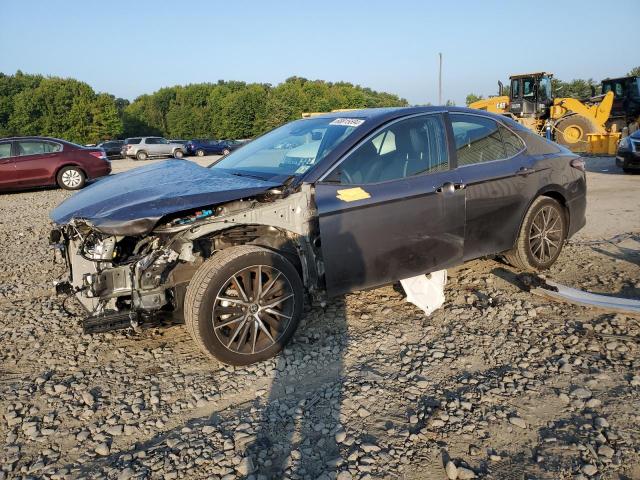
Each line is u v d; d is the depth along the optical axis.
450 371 3.31
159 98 91.44
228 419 2.90
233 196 3.32
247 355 3.44
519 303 4.29
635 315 3.98
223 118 74.25
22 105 64.62
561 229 4.99
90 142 66.56
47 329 4.21
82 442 2.75
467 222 4.16
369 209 3.65
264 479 2.39
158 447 2.66
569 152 5.22
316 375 3.34
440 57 20.78
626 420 2.74
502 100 20.91
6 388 3.31
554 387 3.08
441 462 2.49
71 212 3.51
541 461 2.46
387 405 2.96
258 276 3.41
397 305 4.39
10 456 2.64
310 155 3.87
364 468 2.43
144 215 3.09
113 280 3.29
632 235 6.47
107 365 3.58
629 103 19.11
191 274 3.43
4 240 7.61
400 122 4.02
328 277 3.56
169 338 3.98
